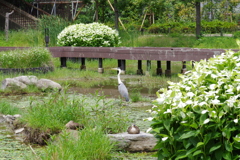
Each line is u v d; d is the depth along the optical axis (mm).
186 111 4332
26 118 8391
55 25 29984
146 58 19078
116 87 15539
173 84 4664
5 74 17578
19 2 41062
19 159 6289
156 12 43750
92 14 39969
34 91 14062
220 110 4188
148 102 12039
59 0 40000
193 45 31969
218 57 4805
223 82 4297
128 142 6883
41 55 18969
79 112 8156
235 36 33531
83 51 21453
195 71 4730
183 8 44500
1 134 8148
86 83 16703
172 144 4484
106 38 24234
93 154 6148
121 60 20406
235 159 4145
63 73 19078
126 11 45031
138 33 36062
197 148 4277
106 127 7344
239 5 45781
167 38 33844
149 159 6363
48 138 7410
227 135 4094
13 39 30281
